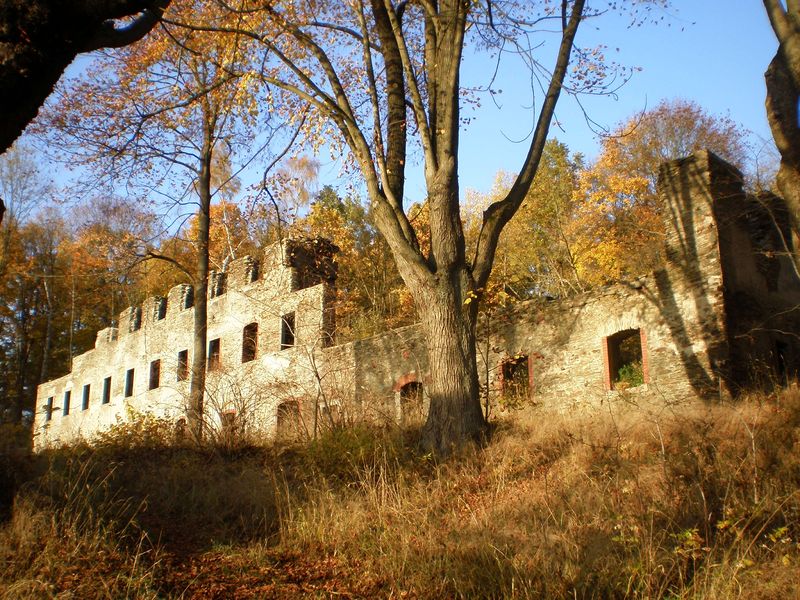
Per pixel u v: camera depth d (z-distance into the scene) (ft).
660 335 57.77
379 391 74.90
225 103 65.87
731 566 23.57
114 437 53.78
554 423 47.14
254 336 94.38
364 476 39.34
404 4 55.57
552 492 33.65
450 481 39.27
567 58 50.24
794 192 37.63
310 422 53.26
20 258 137.80
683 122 119.03
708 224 57.16
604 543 26.66
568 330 63.31
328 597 25.72
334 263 94.43
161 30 67.51
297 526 32.30
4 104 24.40
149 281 140.97
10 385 147.95
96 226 104.58
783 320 61.98
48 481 32.35
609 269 111.14
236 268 99.30
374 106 51.85
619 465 35.88
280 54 51.21
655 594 23.39
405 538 29.53
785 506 27.63
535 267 123.65
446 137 49.47
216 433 51.83
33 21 24.08
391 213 49.96
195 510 35.45
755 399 46.01
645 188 114.01
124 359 119.14
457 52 50.19
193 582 25.90
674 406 50.24
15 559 25.39
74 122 66.64
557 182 130.31
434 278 48.47
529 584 24.39
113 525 29.53
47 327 148.25
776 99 38.60
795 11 38.68
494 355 67.72
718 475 30.37
